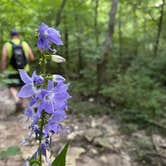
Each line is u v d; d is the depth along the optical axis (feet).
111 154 1.59
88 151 1.59
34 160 0.54
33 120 0.50
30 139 0.65
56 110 0.49
